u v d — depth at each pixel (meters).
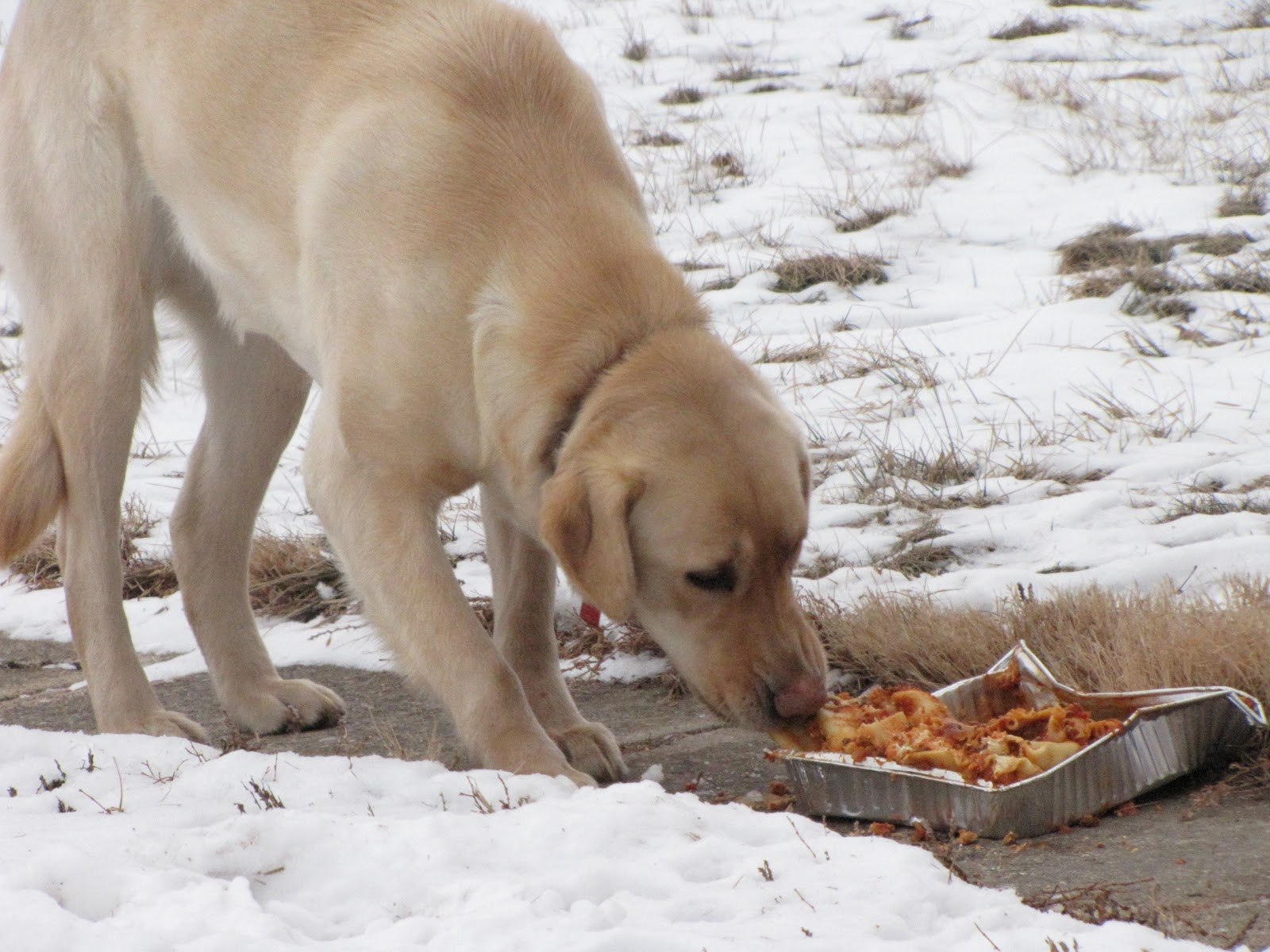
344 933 4.54
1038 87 22.36
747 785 6.61
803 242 17.08
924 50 25.55
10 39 8.55
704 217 18.33
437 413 6.59
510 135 6.79
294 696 7.95
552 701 7.11
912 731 6.05
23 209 8.21
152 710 7.64
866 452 11.48
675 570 6.06
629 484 5.91
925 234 17.09
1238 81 22.06
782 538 6.06
